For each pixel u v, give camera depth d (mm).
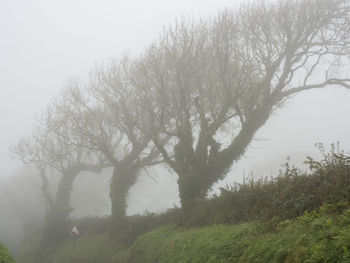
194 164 19531
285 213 9102
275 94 20250
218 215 13516
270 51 19953
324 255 5555
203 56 19734
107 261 22000
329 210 7277
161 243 15273
